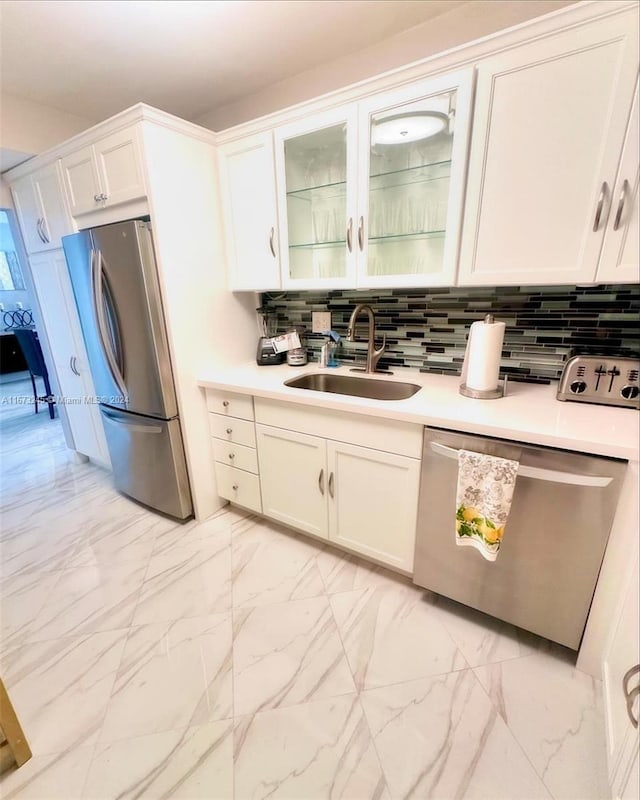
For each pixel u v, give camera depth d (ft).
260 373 6.90
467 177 4.48
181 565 6.27
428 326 6.30
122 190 5.95
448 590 5.07
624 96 3.54
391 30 5.47
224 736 3.85
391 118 4.88
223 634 4.99
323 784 3.47
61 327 8.44
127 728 3.95
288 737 3.83
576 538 3.96
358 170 5.21
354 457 5.40
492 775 3.49
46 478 9.39
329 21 5.24
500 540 4.14
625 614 3.56
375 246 5.64
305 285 6.23
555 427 3.95
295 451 6.05
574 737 3.76
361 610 5.30
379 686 4.28
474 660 4.55
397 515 5.27
